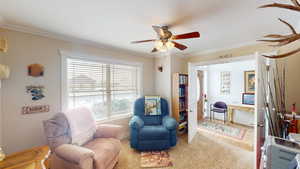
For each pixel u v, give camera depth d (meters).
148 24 1.80
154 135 2.46
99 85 2.79
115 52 2.99
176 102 3.28
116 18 1.64
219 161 2.25
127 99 3.29
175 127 2.62
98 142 2.00
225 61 2.91
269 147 1.25
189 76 3.09
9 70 1.71
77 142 1.87
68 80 2.39
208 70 5.24
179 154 2.47
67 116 1.90
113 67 3.03
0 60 1.74
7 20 1.69
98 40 2.42
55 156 1.64
